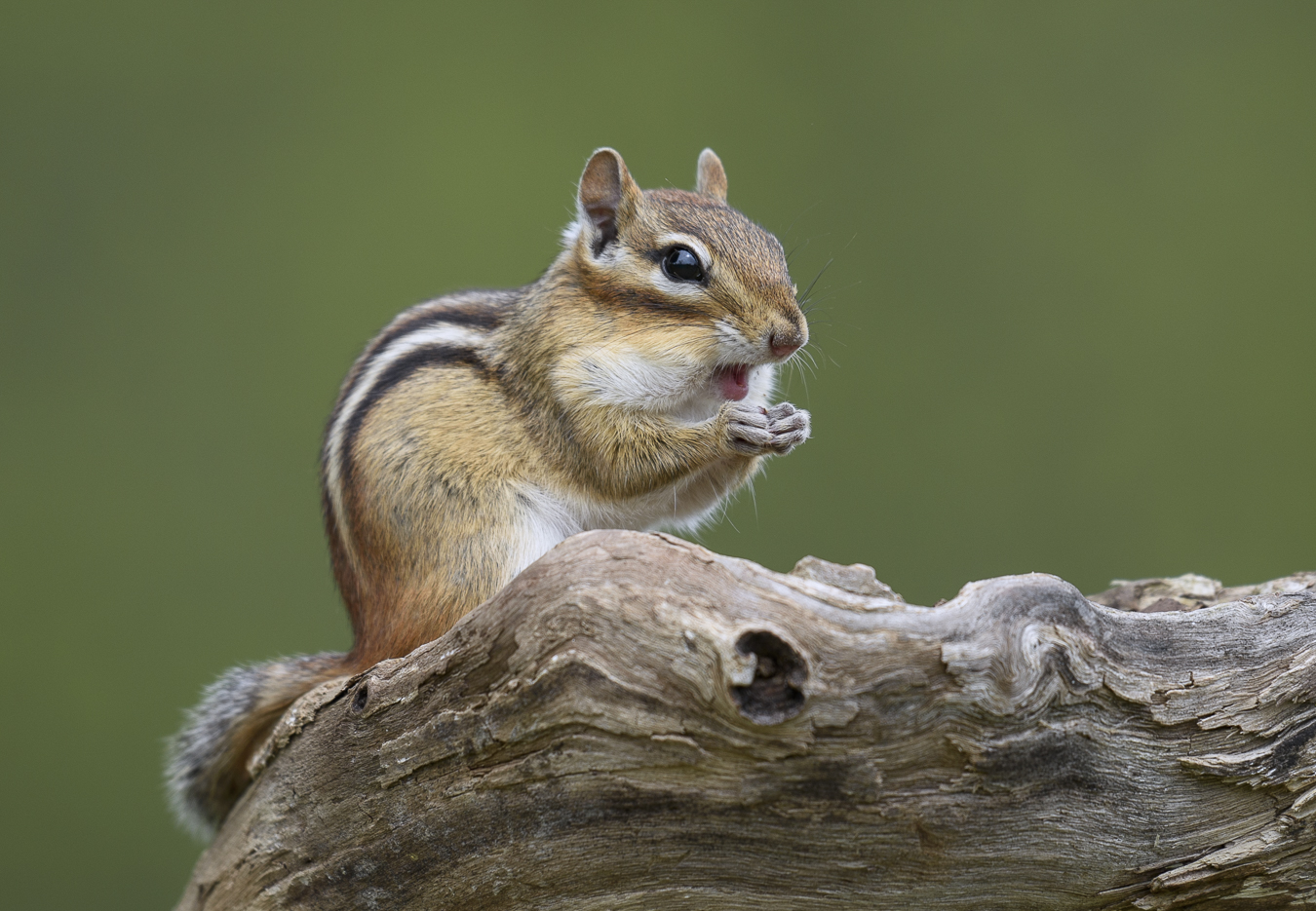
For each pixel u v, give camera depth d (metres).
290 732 8.47
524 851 7.66
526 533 10.66
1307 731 7.56
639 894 7.61
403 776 7.94
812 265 24.72
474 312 11.72
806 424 10.47
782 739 7.00
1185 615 7.72
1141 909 7.72
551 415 10.91
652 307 10.93
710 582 7.12
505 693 7.46
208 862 9.46
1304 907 7.71
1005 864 7.45
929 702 7.02
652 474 10.88
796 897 7.52
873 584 7.21
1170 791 7.54
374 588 10.72
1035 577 7.36
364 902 8.28
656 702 7.10
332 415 11.59
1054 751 7.28
